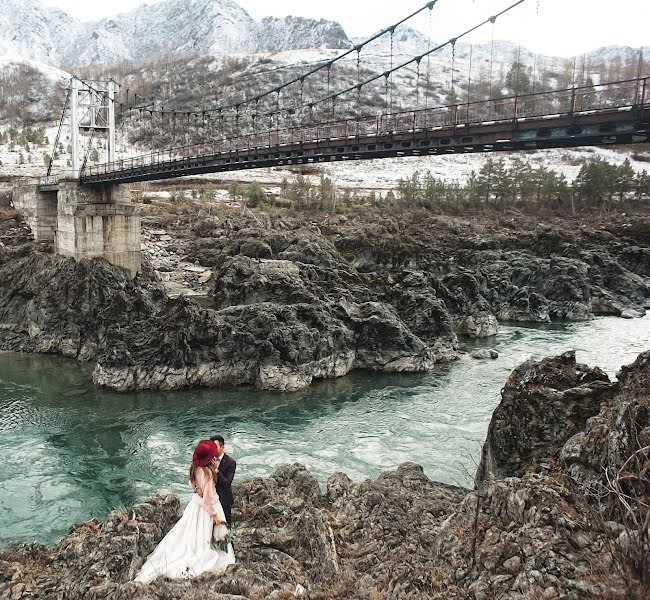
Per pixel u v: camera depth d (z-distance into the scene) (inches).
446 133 1299.2
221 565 458.9
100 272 2121.1
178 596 416.8
